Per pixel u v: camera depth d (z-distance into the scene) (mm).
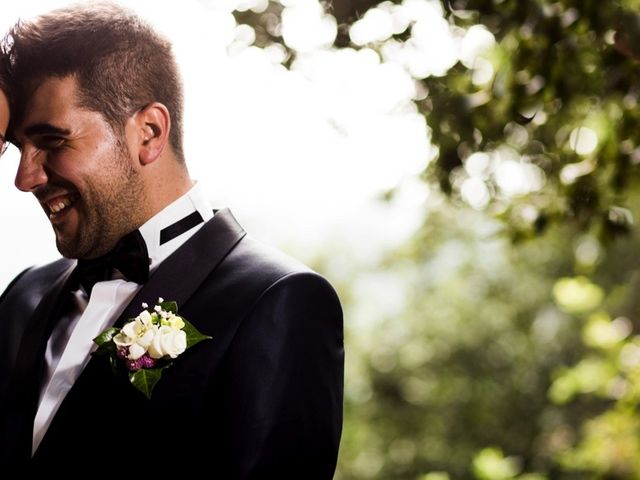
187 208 2027
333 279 18484
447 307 15641
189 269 1965
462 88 3643
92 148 1885
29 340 2078
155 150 1954
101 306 2012
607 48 3324
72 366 1984
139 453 1845
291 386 1842
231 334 1862
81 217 1927
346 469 15859
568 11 3184
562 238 12781
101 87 1896
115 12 1952
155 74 1959
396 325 16453
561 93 3422
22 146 1919
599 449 4707
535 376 14875
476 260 15250
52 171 1892
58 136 1874
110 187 1915
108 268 2018
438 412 15453
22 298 2254
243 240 2047
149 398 1813
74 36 1897
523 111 3467
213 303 1912
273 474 1795
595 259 4836
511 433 14828
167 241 2006
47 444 1895
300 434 1835
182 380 1854
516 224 4098
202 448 1841
